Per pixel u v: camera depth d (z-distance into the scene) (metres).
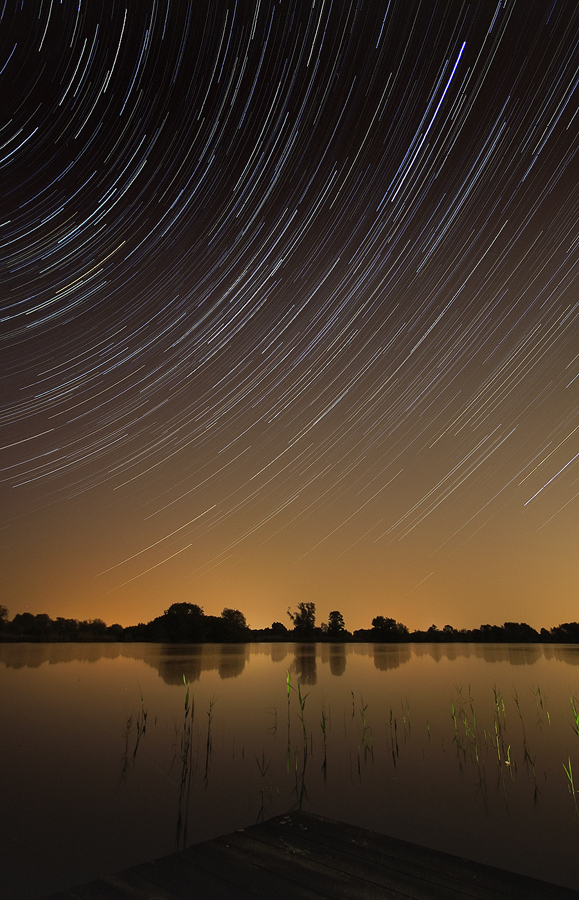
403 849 3.10
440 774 5.17
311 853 3.04
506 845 3.55
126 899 2.52
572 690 11.16
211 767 5.38
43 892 2.91
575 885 3.00
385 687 11.50
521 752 5.98
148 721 7.49
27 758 5.67
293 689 10.93
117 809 4.21
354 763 5.52
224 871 2.80
